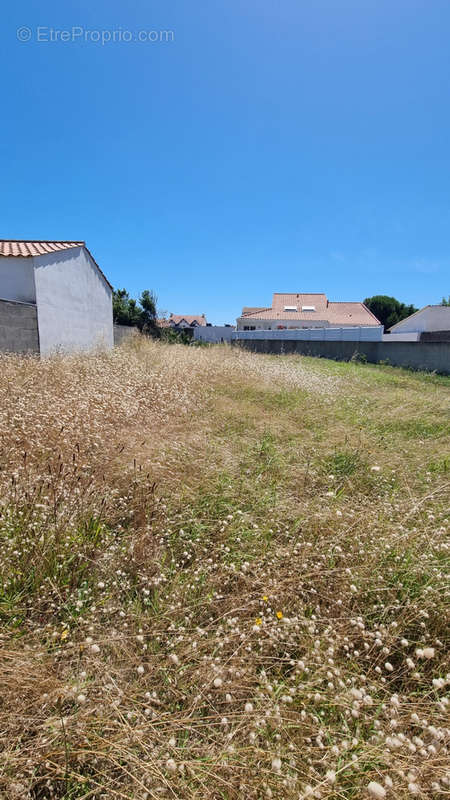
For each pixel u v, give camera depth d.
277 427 4.09
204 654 1.32
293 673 1.26
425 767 0.91
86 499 2.09
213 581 1.69
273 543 1.98
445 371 10.74
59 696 1.09
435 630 1.44
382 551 1.82
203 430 3.80
